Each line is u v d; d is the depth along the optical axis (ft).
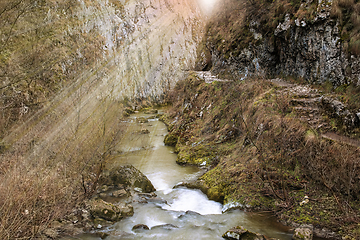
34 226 15.71
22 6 33.88
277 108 24.84
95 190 22.88
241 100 31.40
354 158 16.58
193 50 127.95
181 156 31.14
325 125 21.47
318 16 28.35
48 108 31.71
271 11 39.58
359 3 25.12
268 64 39.75
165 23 136.98
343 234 13.97
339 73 25.48
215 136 32.17
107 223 18.12
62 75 39.70
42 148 26.03
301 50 31.68
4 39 31.65
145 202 21.29
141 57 108.68
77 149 26.50
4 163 22.58
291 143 20.52
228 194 20.40
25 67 33.63
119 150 33.06
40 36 38.86
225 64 49.80
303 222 15.61
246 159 23.21
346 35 25.41
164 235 16.44
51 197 19.02
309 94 25.94
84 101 35.60
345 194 16.28
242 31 46.83
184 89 54.19
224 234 15.81
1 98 28.02
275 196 18.31
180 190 23.66
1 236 14.02
